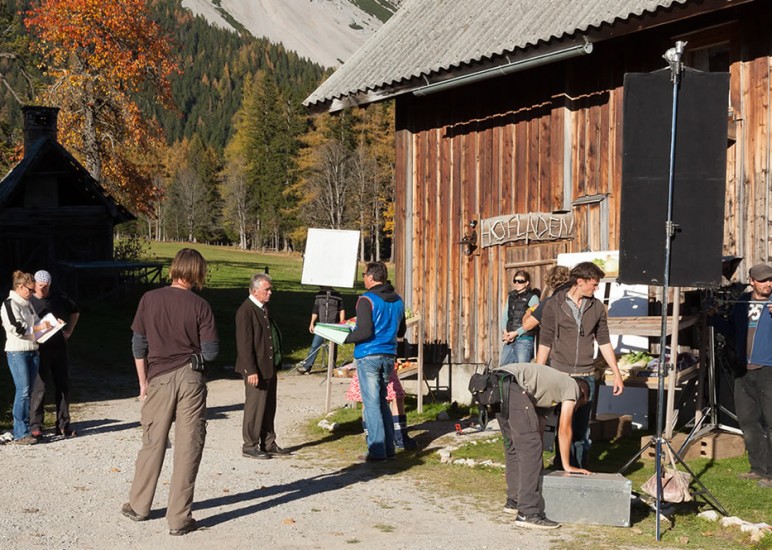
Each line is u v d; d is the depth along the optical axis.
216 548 6.11
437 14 15.02
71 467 8.89
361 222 80.31
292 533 6.50
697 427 8.61
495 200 12.68
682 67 6.82
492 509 7.28
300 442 10.62
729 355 8.41
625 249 7.03
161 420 6.69
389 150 82.88
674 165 6.84
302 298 36.09
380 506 7.36
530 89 12.16
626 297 10.41
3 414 12.27
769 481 7.90
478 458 9.26
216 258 69.12
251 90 120.81
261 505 7.38
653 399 10.44
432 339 13.66
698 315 8.91
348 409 12.69
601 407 10.79
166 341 6.66
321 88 14.21
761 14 9.69
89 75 39.78
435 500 7.59
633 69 10.90
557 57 10.72
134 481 6.85
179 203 114.56
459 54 12.20
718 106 6.80
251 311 9.56
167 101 42.75
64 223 29.81
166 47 41.75
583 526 6.75
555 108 11.76
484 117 12.87
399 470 8.86
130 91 42.56
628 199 7.00
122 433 11.10
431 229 13.73
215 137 175.62
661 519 6.92
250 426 9.61
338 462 9.31
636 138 6.98
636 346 10.20
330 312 18.22
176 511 6.45
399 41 14.54
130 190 42.03
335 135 86.50
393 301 9.59
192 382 6.63
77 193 30.58
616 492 6.76
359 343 9.46
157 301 6.71
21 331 10.18
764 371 8.03
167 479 8.37
